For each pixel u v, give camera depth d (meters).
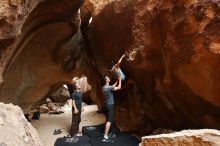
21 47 7.13
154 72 7.11
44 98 11.23
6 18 4.70
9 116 2.55
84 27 10.84
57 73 10.34
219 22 5.17
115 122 9.49
